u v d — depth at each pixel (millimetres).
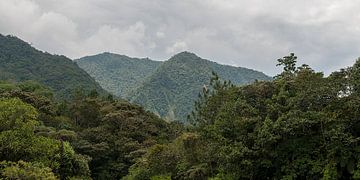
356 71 24781
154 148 39781
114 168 50156
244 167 27297
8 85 66188
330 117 24297
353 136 23328
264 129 25484
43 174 21484
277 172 26984
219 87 40719
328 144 23625
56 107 62094
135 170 41531
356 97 23750
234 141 28531
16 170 20734
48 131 47375
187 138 36406
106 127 56031
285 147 25844
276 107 27359
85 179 34688
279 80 31031
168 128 61969
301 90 27094
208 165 32781
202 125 39406
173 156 38562
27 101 55812
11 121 28438
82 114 60500
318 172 24688
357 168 22953
